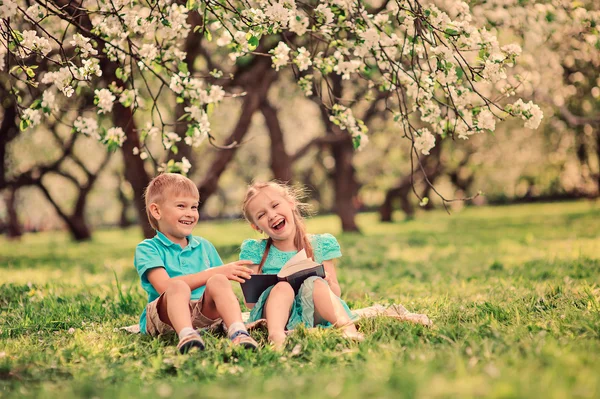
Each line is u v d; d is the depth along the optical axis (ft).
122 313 20.56
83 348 13.87
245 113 43.98
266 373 11.34
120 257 53.83
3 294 24.39
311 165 111.55
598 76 46.37
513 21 26.73
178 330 13.79
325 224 105.91
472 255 41.34
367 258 41.19
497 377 9.51
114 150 17.99
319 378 10.16
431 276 30.86
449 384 9.11
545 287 21.71
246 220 17.34
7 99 40.93
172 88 17.56
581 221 73.72
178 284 14.53
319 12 17.03
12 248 79.36
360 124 19.35
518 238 54.29
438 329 13.80
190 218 16.33
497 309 16.76
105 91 17.87
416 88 17.93
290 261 15.29
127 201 126.72
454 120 17.47
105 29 17.67
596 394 8.57
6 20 16.62
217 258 17.37
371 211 173.99
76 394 10.28
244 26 16.69
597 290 19.60
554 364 10.11
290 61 18.66
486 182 130.72
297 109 81.41
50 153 81.15
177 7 17.01
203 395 9.55
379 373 10.35
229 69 43.62
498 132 86.84
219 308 14.26
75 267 43.78
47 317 18.89
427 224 93.25
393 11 16.99
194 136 17.88
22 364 12.32
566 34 31.45
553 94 49.26
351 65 18.29
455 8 17.24
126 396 9.77
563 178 127.65
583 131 84.53
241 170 110.11
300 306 15.15
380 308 16.52
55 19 25.62
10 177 80.18
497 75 16.44
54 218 159.63
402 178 103.14
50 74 16.80
